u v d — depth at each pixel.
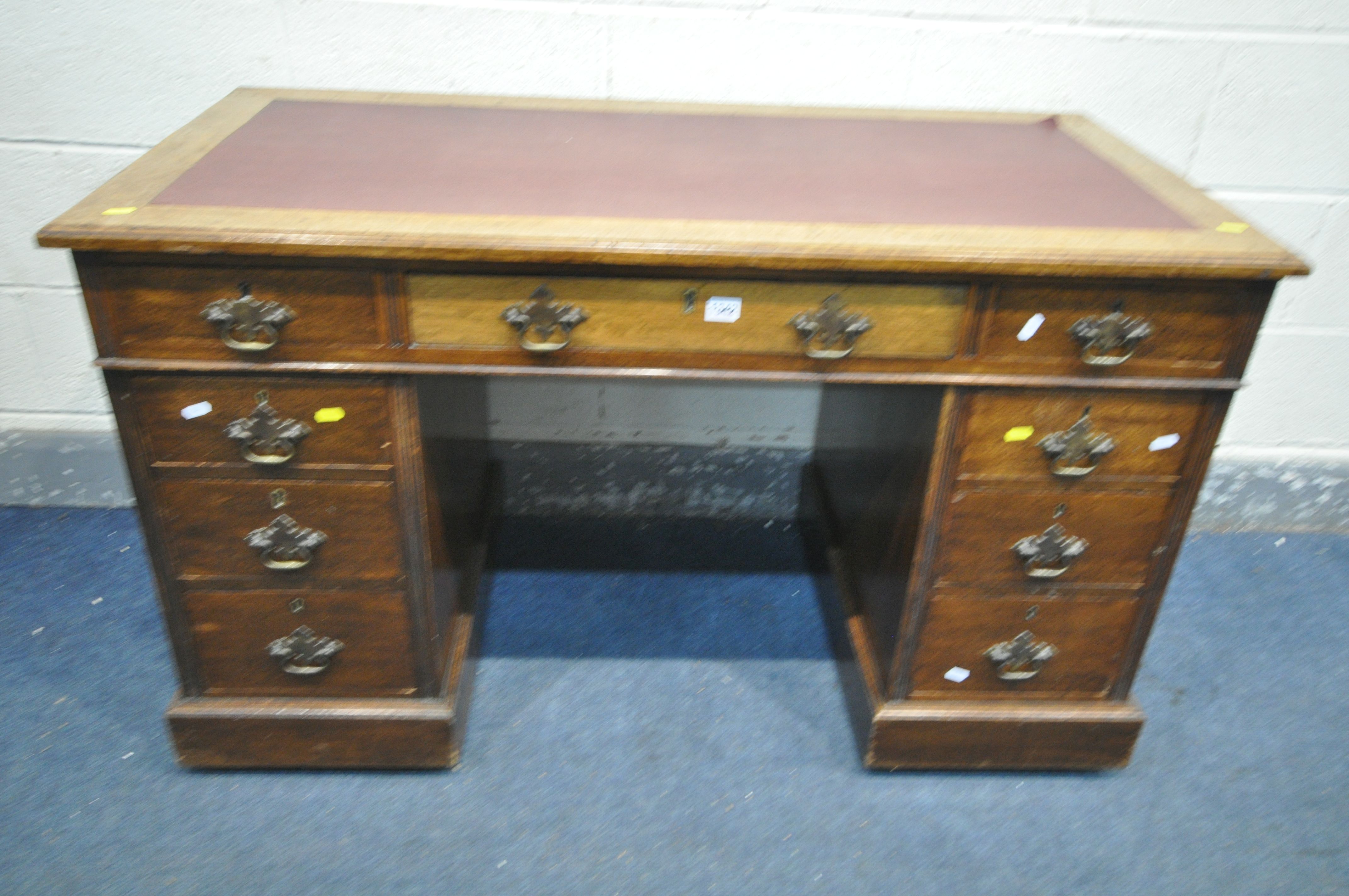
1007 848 1.30
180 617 1.26
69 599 1.65
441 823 1.30
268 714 1.31
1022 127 1.48
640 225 1.05
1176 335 1.11
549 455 1.86
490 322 1.08
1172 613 1.73
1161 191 1.23
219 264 1.03
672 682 1.55
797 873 1.25
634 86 1.56
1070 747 1.38
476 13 1.48
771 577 1.80
